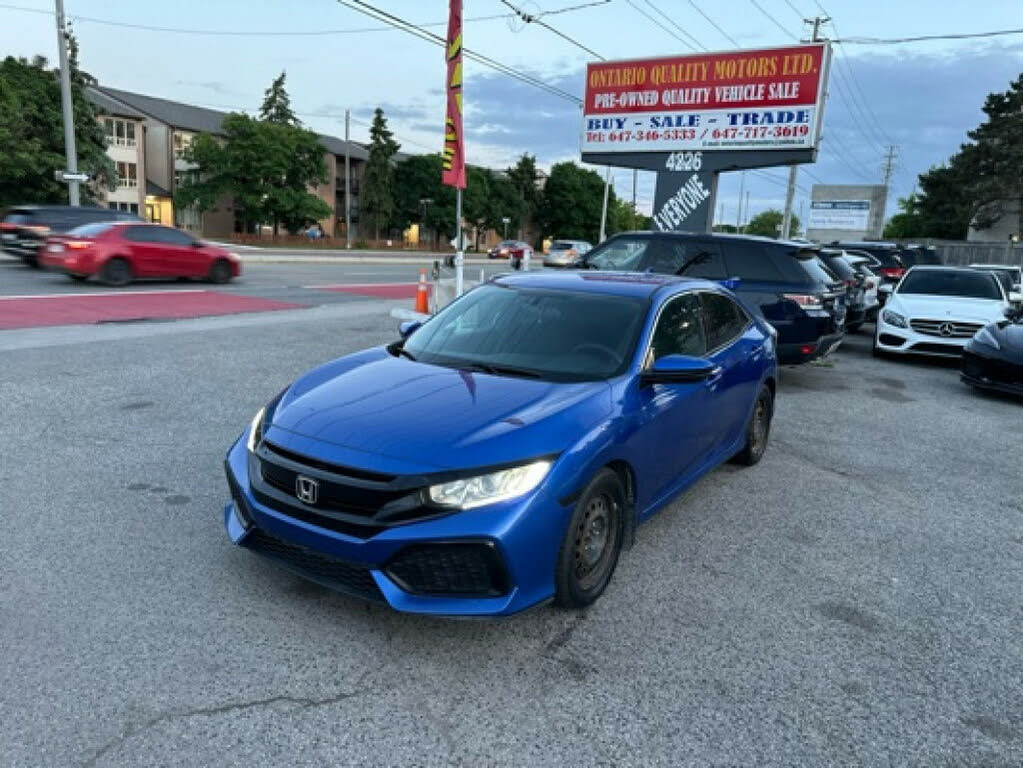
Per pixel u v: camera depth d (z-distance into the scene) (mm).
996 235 65000
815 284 8352
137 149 61219
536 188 94312
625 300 4195
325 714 2541
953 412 8109
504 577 2807
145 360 8195
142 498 4312
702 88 17625
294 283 19734
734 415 4973
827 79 16234
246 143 57719
